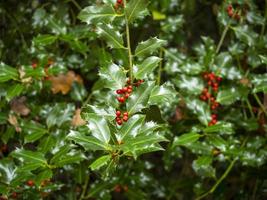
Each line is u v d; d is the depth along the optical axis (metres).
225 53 1.09
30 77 0.99
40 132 0.95
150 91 0.72
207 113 1.01
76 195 1.13
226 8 1.12
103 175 0.66
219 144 0.93
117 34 0.77
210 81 1.08
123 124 0.69
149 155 1.52
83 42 1.11
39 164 0.82
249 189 1.18
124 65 0.99
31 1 1.19
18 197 0.92
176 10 1.17
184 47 1.27
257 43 1.10
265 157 1.00
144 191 1.27
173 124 1.12
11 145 1.10
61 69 1.01
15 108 1.07
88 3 1.13
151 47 0.76
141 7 0.76
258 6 1.21
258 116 1.13
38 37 1.02
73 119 1.03
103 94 1.04
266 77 0.89
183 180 1.31
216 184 1.08
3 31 1.19
